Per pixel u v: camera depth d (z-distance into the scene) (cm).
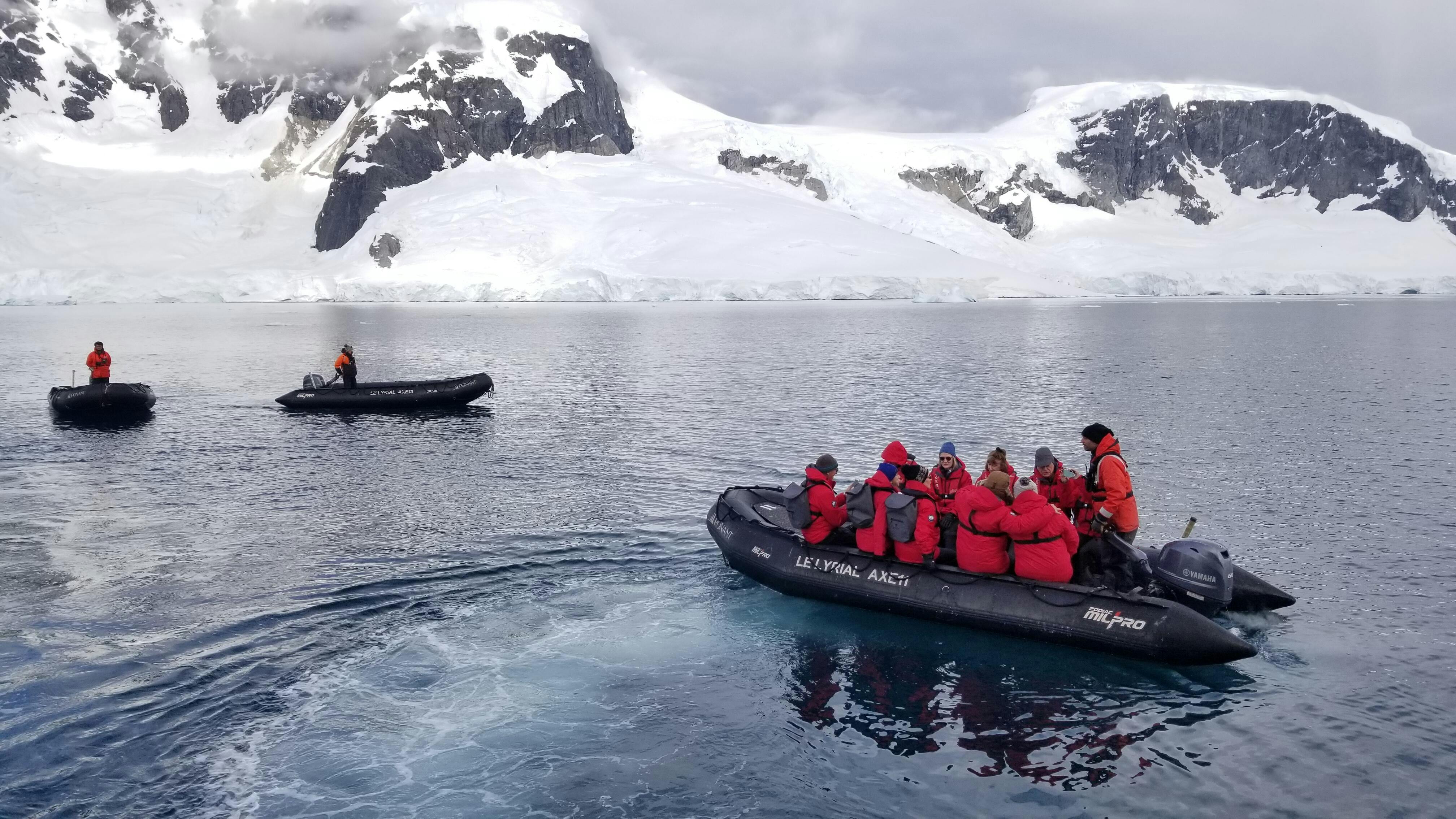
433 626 1072
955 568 1065
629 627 1072
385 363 4700
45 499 1681
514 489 1748
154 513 1574
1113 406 2864
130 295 15725
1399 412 2742
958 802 735
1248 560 1307
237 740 819
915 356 4888
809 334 6881
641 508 1597
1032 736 832
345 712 870
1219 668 954
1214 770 773
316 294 15988
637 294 14938
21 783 744
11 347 5753
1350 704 880
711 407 2892
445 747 813
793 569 1152
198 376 4016
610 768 782
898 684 929
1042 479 1148
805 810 723
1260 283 19312
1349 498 1662
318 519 1526
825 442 2245
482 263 16050
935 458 2072
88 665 958
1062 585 998
